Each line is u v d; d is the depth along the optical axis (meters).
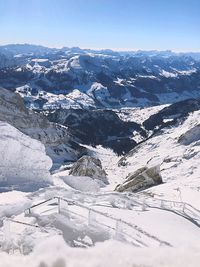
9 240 14.12
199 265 7.14
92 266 6.73
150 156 133.75
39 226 15.77
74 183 46.28
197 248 9.02
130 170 120.88
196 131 132.88
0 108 125.69
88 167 67.06
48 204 19.98
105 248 8.33
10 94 134.12
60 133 142.00
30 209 18.36
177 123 176.62
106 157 158.50
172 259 7.50
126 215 21.69
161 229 19.52
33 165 41.81
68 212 17.59
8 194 28.11
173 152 123.62
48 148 131.75
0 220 17.31
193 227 22.33
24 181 38.88
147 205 26.36
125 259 7.31
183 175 86.62
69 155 135.50
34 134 130.12
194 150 106.69
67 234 15.16
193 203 35.22
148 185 49.81
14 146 39.91
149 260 7.30
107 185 60.91
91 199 24.59
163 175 89.62
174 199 36.62
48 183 41.44
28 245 13.35
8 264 6.95
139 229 15.73
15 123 128.50
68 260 6.87
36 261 6.84
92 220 16.20
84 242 14.67
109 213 20.95
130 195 29.12
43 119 139.25
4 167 38.47
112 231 16.17
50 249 7.54
